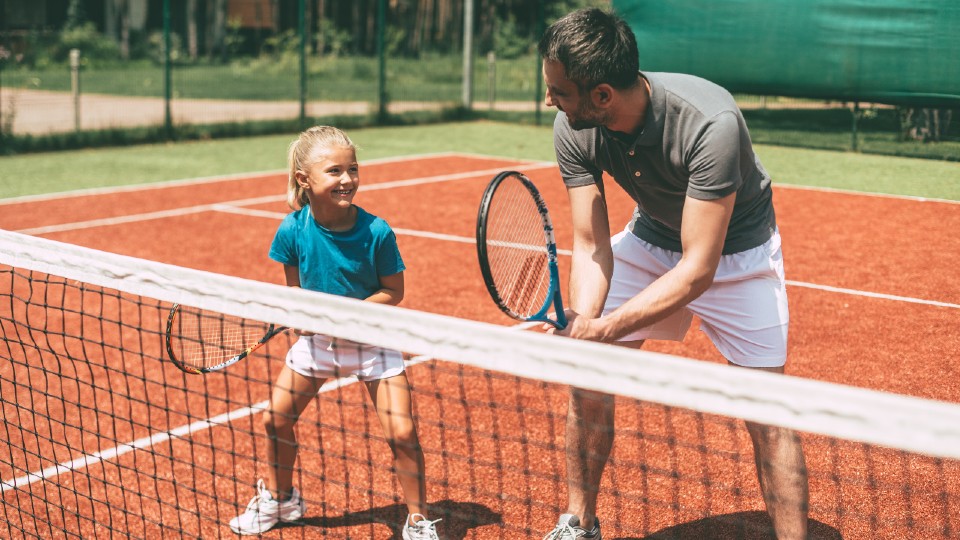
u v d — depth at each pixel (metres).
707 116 2.65
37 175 12.80
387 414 3.18
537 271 2.98
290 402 3.31
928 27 10.94
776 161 12.90
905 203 10.38
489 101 22.11
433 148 15.70
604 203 3.14
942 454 1.70
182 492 3.73
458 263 7.95
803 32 11.62
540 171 13.23
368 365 3.21
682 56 12.34
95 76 27.39
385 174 12.98
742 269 3.02
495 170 13.34
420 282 7.32
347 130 17.98
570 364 2.07
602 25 2.58
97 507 3.63
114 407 4.63
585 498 3.11
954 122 12.78
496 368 2.16
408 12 31.97
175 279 2.64
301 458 3.98
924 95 11.10
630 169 2.91
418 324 2.25
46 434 4.30
